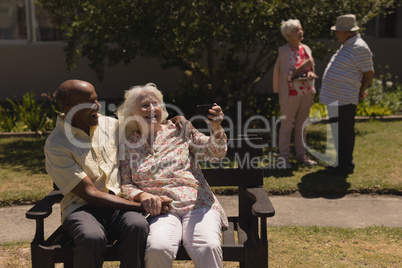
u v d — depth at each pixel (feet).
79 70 33.53
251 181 10.33
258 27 22.03
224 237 9.44
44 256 8.40
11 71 33.22
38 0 24.52
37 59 33.22
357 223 13.85
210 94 27.30
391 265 11.11
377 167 18.69
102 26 22.15
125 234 8.38
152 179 9.50
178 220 9.12
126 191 9.39
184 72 30.73
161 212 9.07
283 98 18.74
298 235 12.88
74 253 8.32
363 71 17.17
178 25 21.71
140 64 33.63
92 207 9.14
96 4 21.45
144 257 8.45
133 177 9.57
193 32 21.86
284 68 18.48
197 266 8.46
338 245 12.25
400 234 12.87
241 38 22.30
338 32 17.69
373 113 27.96
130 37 22.58
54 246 8.52
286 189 16.38
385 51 35.94
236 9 21.50
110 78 33.55
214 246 8.49
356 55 17.07
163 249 8.32
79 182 8.80
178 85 30.86
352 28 17.20
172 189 9.40
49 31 33.45
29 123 25.43
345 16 17.22
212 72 26.61
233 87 27.71
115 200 8.86
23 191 16.12
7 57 33.04
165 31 22.12
